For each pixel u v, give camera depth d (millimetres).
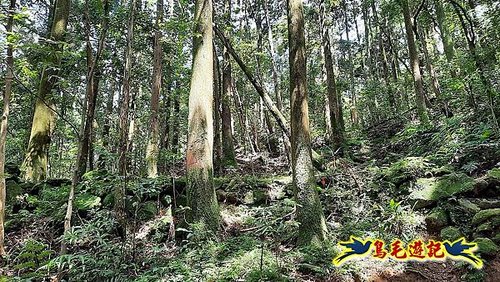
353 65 23766
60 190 6770
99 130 12016
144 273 4168
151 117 8094
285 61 18312
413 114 13539
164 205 6523
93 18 7105
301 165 5402
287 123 7289
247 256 4523
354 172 7645
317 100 16188
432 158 6996
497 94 7152
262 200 7125
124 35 7789
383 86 18922
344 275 4496
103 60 7910
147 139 8617
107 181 6781
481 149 6590
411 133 9922
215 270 4340
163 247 5152
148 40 9477
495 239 4504
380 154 10547
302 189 5324
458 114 9047
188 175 5727
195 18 6195
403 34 21234
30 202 6461
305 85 5598
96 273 4113
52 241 5301
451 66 10164
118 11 6941
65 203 6207
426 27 15992
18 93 9344
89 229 4277
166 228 5793
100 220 4812
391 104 17391
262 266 4328
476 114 7941
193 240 5199
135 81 9992
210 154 5844
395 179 6645
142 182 5605
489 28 7422
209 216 5523
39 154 8023
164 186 6699
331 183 7426
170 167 10117
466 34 7766
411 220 5375
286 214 5770
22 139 10641
